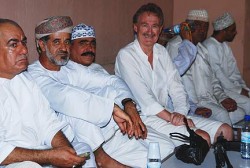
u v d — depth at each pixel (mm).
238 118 4875
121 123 2994
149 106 3623
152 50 3854
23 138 2578
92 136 2961
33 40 3654
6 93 2551
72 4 4055
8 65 2506
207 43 5188
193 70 4598
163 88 3895
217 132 3564
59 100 2873
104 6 4527
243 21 5832
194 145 2729
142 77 3758
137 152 3195
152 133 3377
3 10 3344
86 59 3496
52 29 2953
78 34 3455
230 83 5230
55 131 2676
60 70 3148
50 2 3785
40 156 2408
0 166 2402
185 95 3916
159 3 5680
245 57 5945
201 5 5969
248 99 5176
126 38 4992
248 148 2752
